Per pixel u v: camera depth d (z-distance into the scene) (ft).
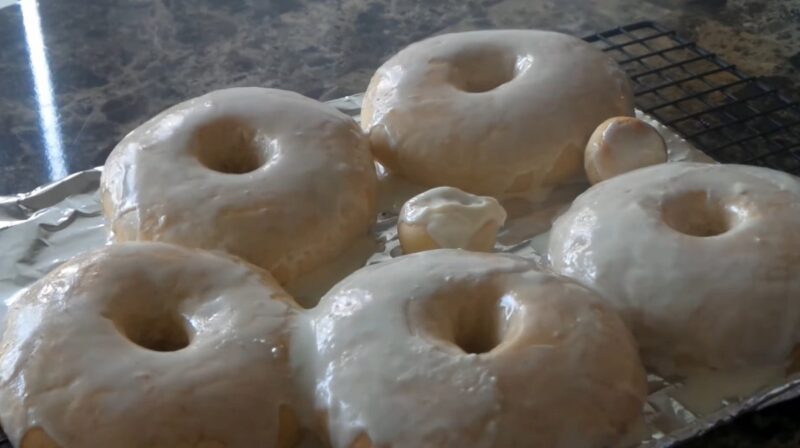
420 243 1.32
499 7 2.07
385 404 1.05
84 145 1.67
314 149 1.40
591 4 2.07
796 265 1.22
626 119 1.46
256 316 1.15
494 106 1.48
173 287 1.19
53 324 1.12
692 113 1.70
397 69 1.57
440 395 1.05
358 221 1.39
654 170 1.38
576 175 1.52
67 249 1.43
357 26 2.01
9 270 1.39
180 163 1.38
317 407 1.09
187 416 1.05
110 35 1.96
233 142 1.44
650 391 1.20
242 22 2.01
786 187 1.32
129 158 1.40
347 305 1.15
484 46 1.60
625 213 1.29
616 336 1.13
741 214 1.29
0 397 1.09
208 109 1.46
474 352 1.17
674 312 1.21
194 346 1.11
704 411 1.17
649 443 1.10
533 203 1.49
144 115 1.75
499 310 1.16
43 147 1.67
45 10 2.03
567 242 1.30
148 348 1.19
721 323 1.20
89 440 1.04
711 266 1.22
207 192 1.33
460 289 1.17
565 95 1.50
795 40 1.90
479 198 1.37
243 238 1.31
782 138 1.63
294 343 1.13
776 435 1.16
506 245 1.42
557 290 1.17
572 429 1.06
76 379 1.07
